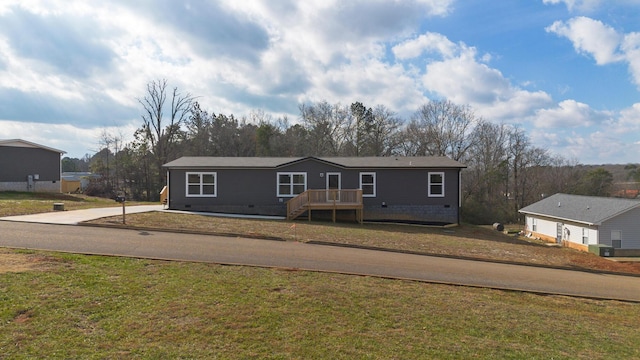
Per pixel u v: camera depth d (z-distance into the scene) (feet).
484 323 24.39
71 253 33.45
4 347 17.02
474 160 153.17
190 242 42.73
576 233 85.92
